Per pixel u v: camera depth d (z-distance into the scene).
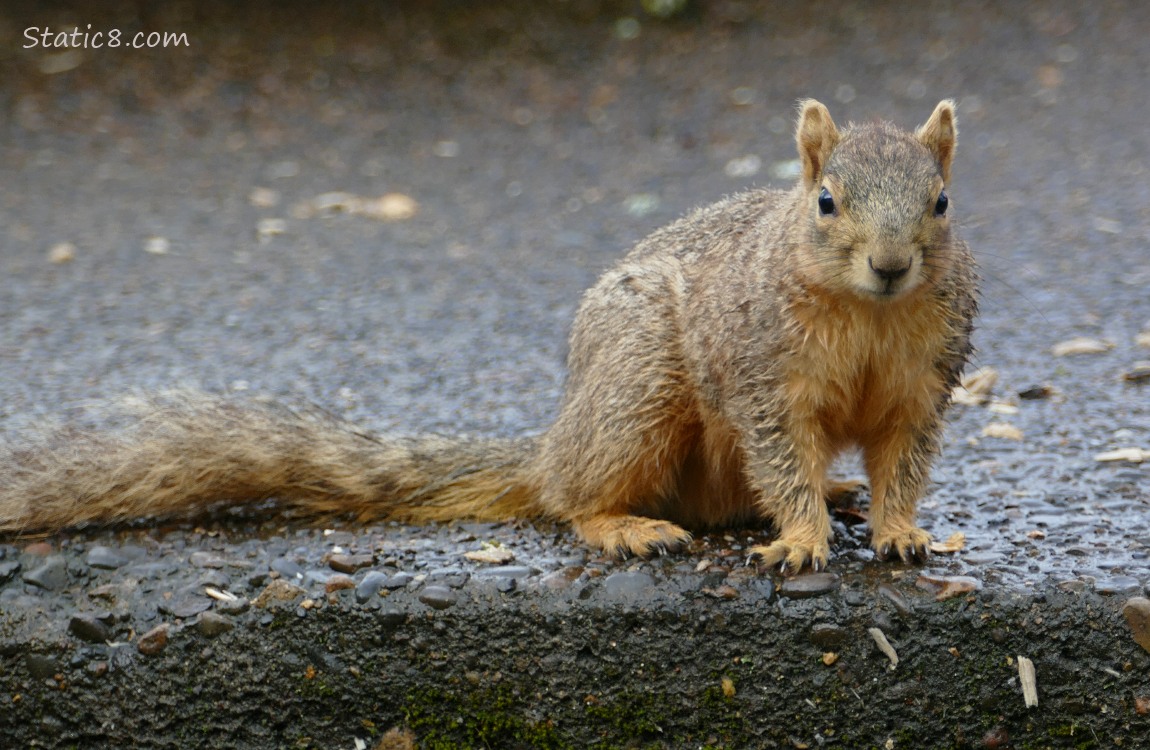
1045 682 6.92
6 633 7.33
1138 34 21.91
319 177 18.62
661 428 8.04
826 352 7.25
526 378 11.46
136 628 7.30
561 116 20.61
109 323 13.02
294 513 8.62
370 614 7.19
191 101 21.05
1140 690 6.87
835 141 7.49
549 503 8.46
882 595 7.04
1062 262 14.16
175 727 7.24
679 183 17.81
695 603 7.11
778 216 7.66
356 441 8.71
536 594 7.20
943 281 7.22
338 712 7.23
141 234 16.27
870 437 7.79
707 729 7.10
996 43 21.89
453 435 9.03
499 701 7.16
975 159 18.12
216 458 8.46
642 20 23.20
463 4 23.58
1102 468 8.95
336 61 22.16
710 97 20.72
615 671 7.10
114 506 8.33
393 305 13.74
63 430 8.63
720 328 7.60
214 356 12.05
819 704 7.03
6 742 7.34
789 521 7.50
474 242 16.05
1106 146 18.20
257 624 7.23
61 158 19.14
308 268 15.07
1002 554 7.50
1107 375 10.95
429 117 20.69
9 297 13.80
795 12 23.28
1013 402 10.47
